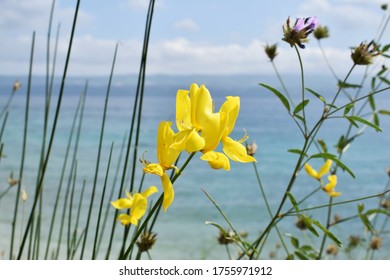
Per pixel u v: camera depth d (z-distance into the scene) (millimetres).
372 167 23453
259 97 112938
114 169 20031
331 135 35594
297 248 2797
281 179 20547
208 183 19516
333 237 1871
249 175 21469
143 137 33250
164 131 1322
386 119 45281
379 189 18391
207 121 1312
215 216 14062
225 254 9781
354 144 31422
